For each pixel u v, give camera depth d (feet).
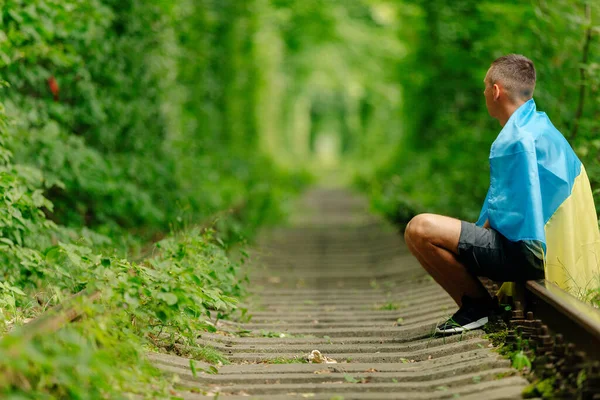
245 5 110.22
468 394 18.10
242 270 44.04
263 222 77.92
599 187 33.63
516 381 18.31
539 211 22.07
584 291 22.74
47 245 30.17
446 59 66.85
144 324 22.39
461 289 23.97
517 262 22.61
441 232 23.18
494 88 24.00
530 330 20.79
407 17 91.56
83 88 44.29
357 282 43.01
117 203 43.04
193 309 22.81
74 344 15.20
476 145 60.23
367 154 210.38
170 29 61.41
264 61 142.31
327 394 18.89
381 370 21.30
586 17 37.58
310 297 37.09
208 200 62.95
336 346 24.49
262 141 150.61
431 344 23.75
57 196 41.27
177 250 28.81
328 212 99.71
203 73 86.74
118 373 16.35
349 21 150.71
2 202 27.81
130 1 51.70
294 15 143.64
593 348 16.78
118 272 22.47
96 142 48.16
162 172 53.98
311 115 328.49
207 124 89.20
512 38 44.34
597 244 23.38
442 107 77.77
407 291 36.88
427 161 84.23
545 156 22.76
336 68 203.51
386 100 179.52
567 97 39.78
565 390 16.30
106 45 46.39
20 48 34.17
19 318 23.75
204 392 18.98
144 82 55.62
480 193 56.49
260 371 21.33
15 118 32.58
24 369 13.92
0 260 28.04
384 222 74.64
